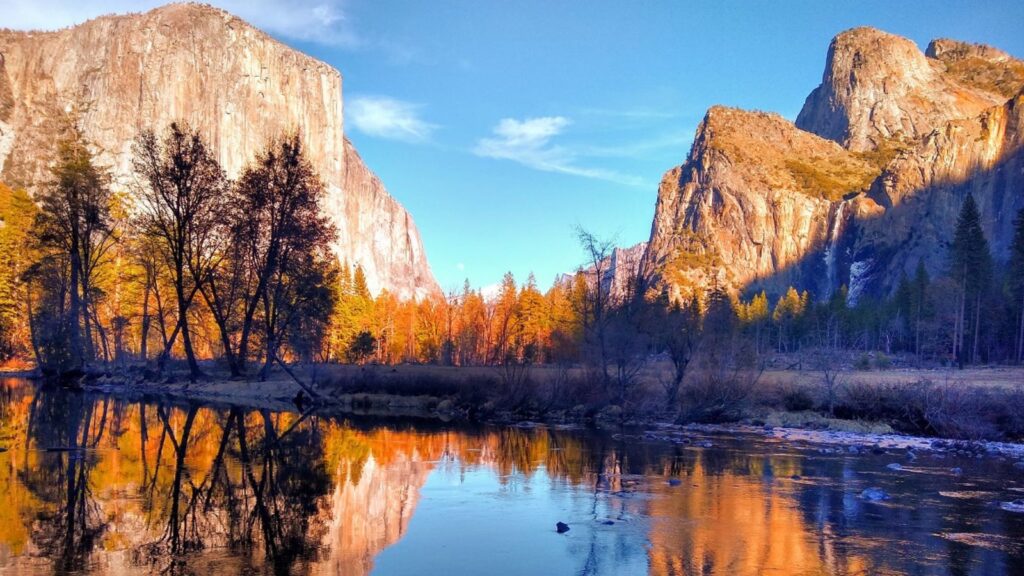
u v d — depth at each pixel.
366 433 27.11
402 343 119.31
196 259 49.59
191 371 45.72
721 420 34.59
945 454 24.81
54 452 19.45
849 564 10.95
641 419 35.59
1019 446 27.11
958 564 11.01
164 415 30.33
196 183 44.19
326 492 15.40
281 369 51.03
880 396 33.75
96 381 48.66
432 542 11.70
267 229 45.69
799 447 25.78
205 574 9.38
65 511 12.69
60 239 49.38
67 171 49.16
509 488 16.67
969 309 95.56
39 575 9.03
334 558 10.52
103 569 9.40
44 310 56.59
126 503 13.50
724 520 13.77
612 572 10.30
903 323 119.06
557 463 20.72
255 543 11.15
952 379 38.44
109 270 66.12
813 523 13.64
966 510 15.02
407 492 15.90
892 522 13.80
